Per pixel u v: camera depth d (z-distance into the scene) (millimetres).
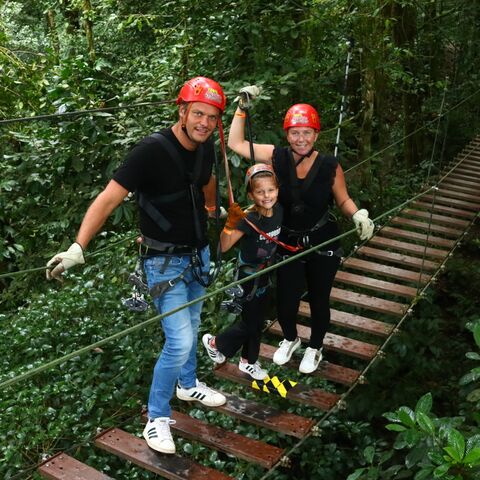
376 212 6953
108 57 7934
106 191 2332
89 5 7051
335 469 4402
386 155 8359
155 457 2779
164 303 2596
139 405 4062
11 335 4617
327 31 6230
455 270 6645
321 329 3375
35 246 5785
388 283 4629
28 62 8344
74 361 4324
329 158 2979
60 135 4844
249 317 3145
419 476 2154
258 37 5105
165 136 2398
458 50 10758
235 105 4797
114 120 5102
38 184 5109
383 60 7121
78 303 4707
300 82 5492
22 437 3697
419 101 9336
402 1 7773
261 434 4293
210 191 2791
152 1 6434
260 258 2957
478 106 10367
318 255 3170
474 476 2000
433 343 5746
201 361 4516
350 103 7926
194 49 5430
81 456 3803
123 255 5059
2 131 5570
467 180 7871
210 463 3861
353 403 5074
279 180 2994
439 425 2262
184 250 2559
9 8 9891
